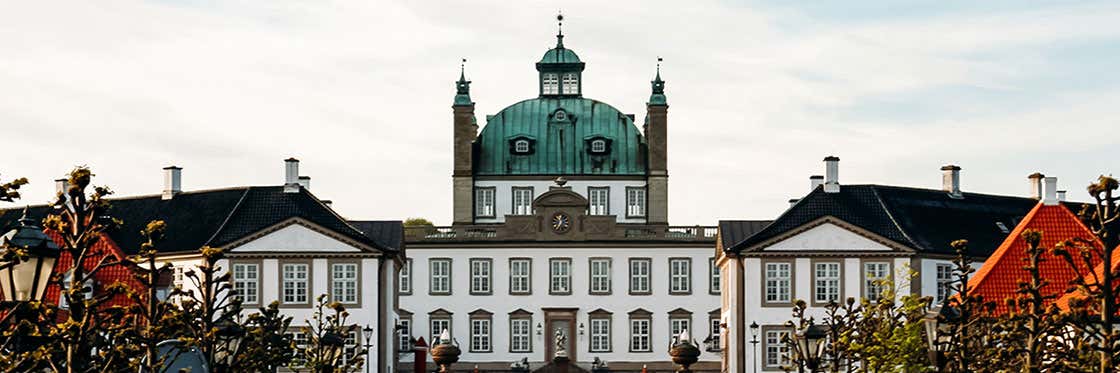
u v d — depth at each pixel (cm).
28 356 4594
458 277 16488
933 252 13525
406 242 16450
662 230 16512
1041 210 10931
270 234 13512
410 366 15938
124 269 11875
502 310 16475
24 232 3950
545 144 18512
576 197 16525
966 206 14375
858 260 13425
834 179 13775
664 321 16462
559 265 16525
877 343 8350
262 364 7706
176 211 14000
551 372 16138
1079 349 5841
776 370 13375
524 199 18425
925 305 7419
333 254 13525
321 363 7969
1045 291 10300
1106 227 5247
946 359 5441
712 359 16250
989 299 10481
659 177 18388
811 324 6894
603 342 16488
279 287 13488
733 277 13438
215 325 6319
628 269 16512
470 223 18275
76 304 4788
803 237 13425
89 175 5041
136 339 5406
